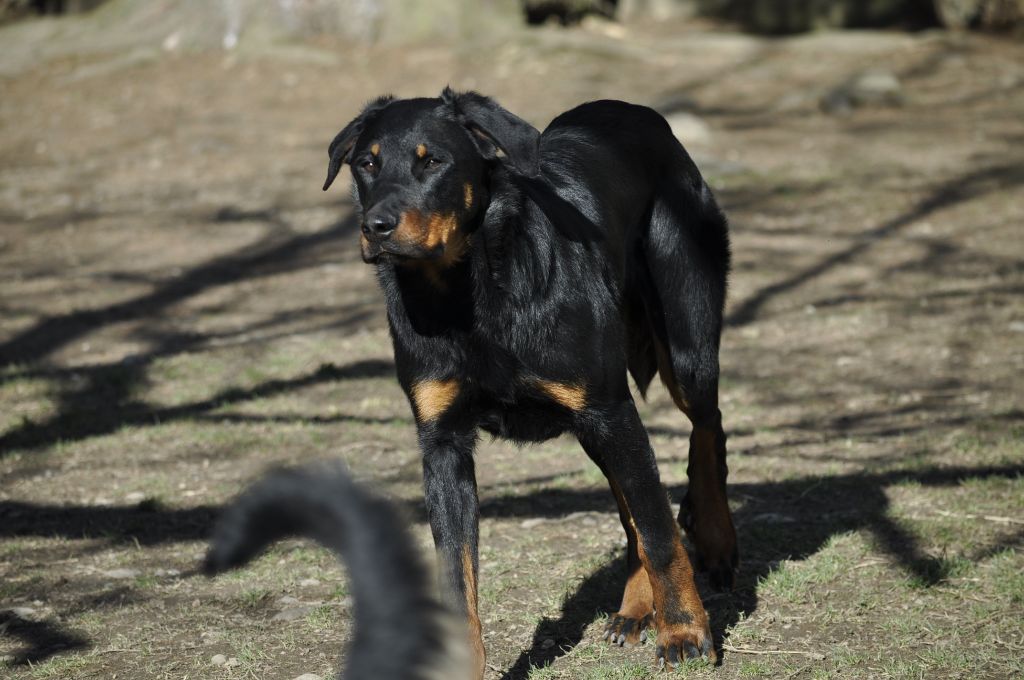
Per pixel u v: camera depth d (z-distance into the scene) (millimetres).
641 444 5859
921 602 6695
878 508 8086
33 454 10180
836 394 10906
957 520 7754
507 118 5605
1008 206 16328
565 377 5625
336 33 26516
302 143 21234
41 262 16281
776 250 15352
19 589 7508
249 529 2395
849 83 22375
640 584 6633
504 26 26469
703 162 18750
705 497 7020
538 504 8711
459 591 5508
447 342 5555
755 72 24344
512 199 5656
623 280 6418
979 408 10117
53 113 23984
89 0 28438
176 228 17516
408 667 2334
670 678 6012
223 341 13328
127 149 21547
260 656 6434
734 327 12992
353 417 10891
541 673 6105
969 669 5898
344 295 14742
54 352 13086
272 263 16047
